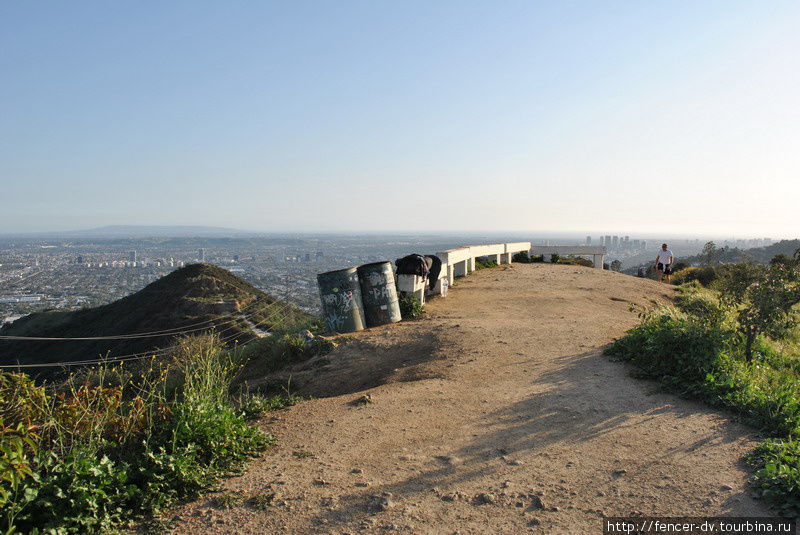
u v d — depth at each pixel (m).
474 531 3.79
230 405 6.55
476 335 10.13
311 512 4.11
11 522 3.54
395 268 13.07
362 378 8.70
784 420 5.56
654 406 6.40
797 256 8.34
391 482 4.61
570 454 5.10
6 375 4.62
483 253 21.34
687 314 10.30
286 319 15.06
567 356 8.73
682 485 4.41
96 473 4.12
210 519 4.04
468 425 5.96
